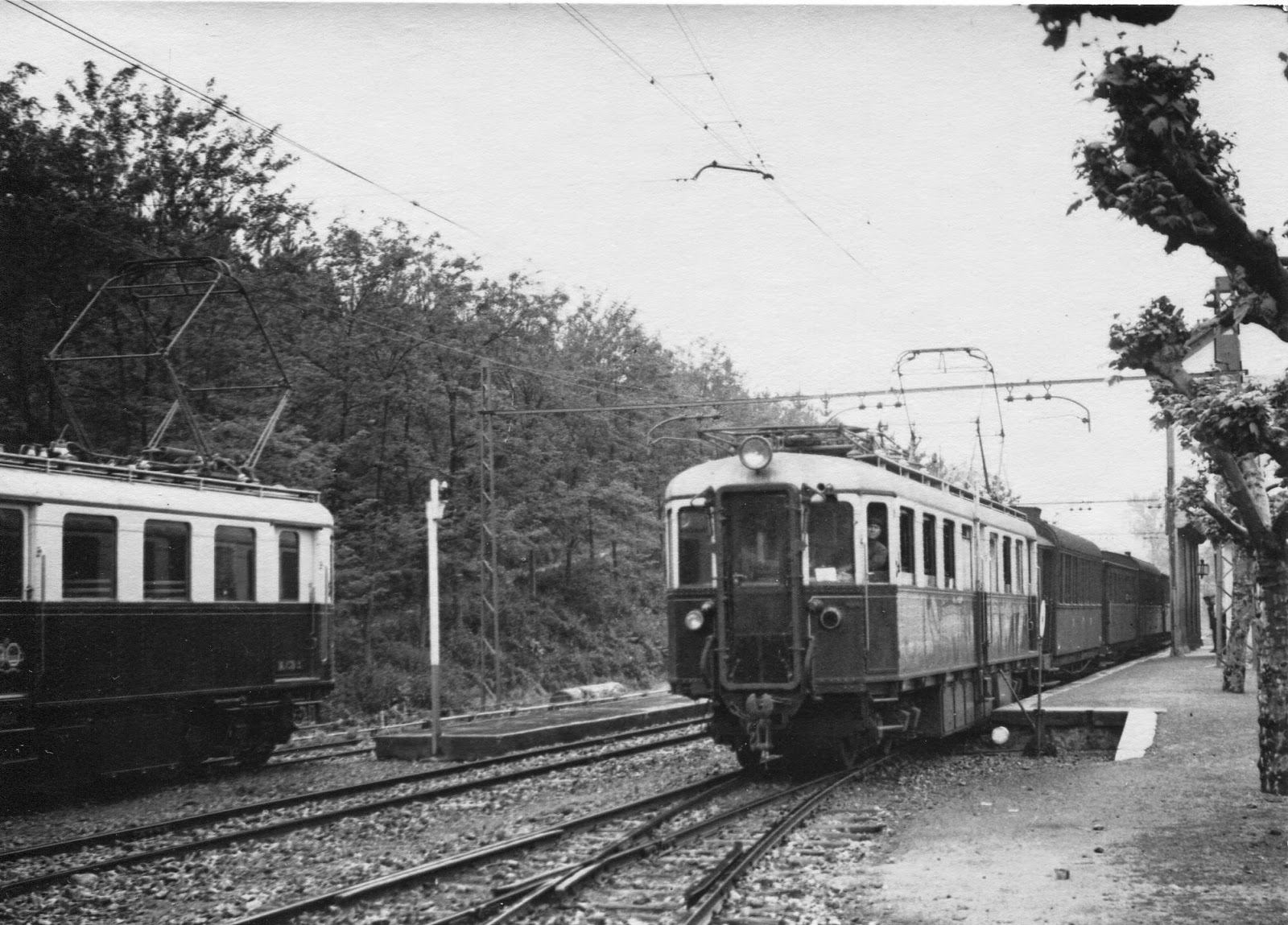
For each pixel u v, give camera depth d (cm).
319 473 2711
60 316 2462
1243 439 1105
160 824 1352
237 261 2839
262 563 1861
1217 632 3862
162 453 2070
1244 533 1427
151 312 2583
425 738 2041
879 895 926
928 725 1808
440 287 3253
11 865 1188
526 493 3594
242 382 2831
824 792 1441
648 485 4356
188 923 945
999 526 2197
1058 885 941
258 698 1864
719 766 1764
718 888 939
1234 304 954
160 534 1688
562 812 1402
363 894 977
